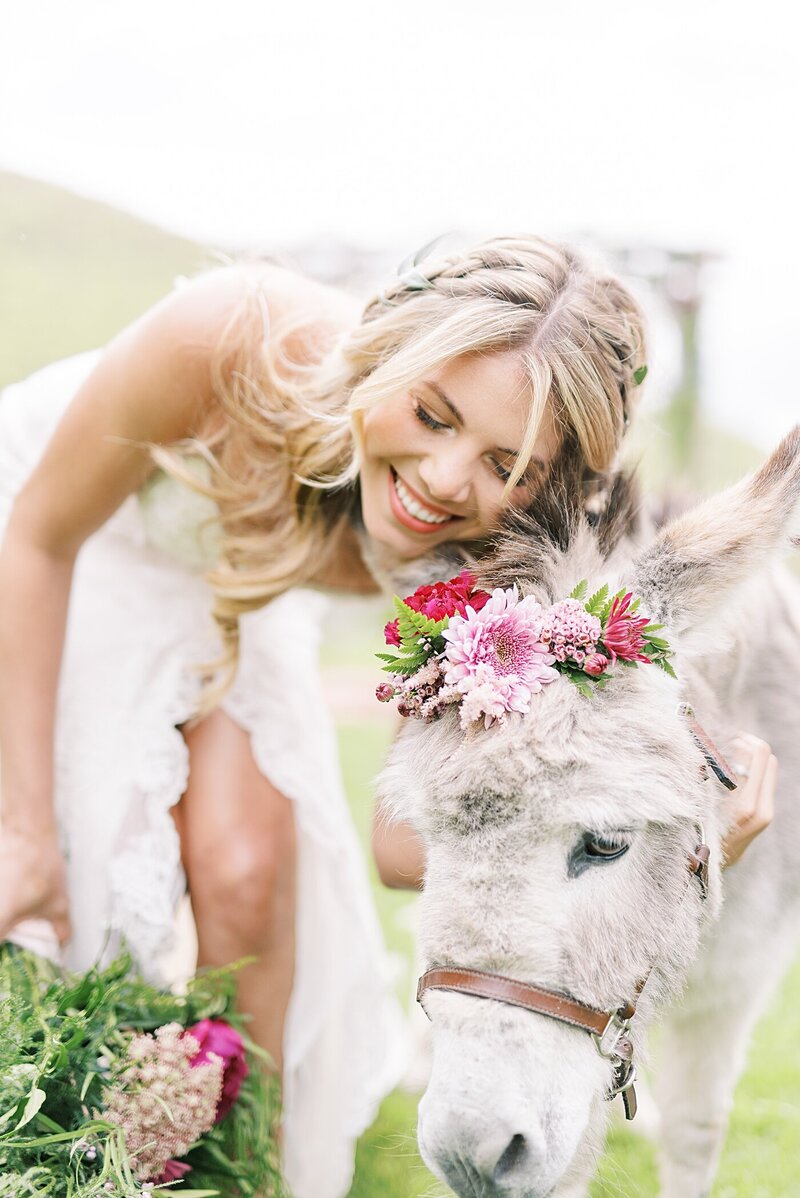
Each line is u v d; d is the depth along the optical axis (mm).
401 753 2043
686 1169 2797
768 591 2764
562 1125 1841
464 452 2246
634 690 1960
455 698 1964
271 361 2611
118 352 2725
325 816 3078
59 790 2863
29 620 2758
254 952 2793
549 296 2262
